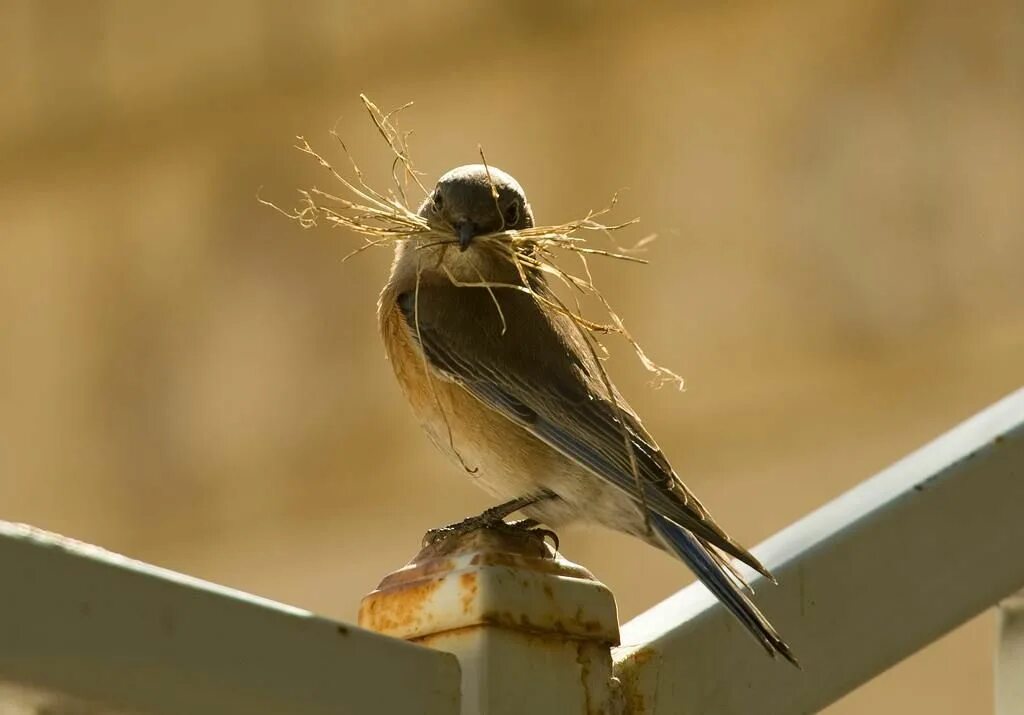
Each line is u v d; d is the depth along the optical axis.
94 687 3.07
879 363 13.91
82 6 17.70
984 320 13.56
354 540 15.83
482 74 15.67
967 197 13.76
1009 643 4.99
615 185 14.96
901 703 13.16
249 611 3.34
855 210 14.10
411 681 3.67
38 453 17.36
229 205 16.83
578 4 15.35
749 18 14.62
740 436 14.21
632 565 14.46
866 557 4.66
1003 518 4.83
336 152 16.36
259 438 16.45
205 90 17.12
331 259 16.33
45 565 3.01
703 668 4.38
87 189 17.52
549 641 4.09
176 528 16.66
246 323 16.64
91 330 17.34
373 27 16.28
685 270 14.53
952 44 13.87
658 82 14.95
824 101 14.28
